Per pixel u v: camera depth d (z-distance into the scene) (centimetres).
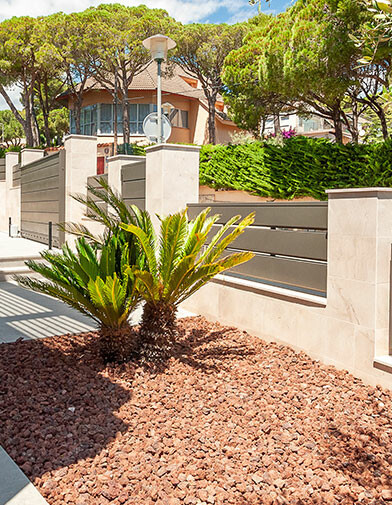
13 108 3419
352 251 452
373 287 431
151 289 487
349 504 274
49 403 396
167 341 503
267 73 1473
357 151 1228
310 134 3506
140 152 2127
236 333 610
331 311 480
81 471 300
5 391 417
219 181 1568
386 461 320
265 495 279
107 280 444
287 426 365
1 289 899
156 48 987
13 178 1844
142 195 873
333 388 433
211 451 329
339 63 1288
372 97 1522
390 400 407
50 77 3491
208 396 420
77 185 1232
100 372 471
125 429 358
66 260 485
